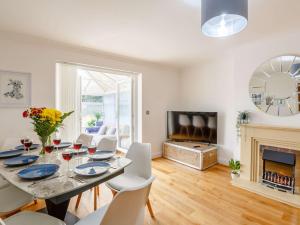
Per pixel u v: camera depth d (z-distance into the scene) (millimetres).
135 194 968
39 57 2850
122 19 2158
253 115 2992
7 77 2596
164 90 4559
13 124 2650
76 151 1927
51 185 1200
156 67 4387
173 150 4168
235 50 3215
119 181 2006
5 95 2584
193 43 2941
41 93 2873
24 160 1642
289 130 2482
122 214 973
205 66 4227
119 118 4859
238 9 1168
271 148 2756
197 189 2738
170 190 2703
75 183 1236
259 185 2756
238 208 2238
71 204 2346
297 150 2504
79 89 3520
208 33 1464
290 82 2600
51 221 1278
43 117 1658
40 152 1858
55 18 2143
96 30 2463
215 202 2375
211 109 4129
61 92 3213
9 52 2604
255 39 2787
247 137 2932
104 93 7078
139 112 4242
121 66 3807
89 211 2193
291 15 2059
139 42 2893
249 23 2254
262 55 2867
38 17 2117
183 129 4289
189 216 2080
